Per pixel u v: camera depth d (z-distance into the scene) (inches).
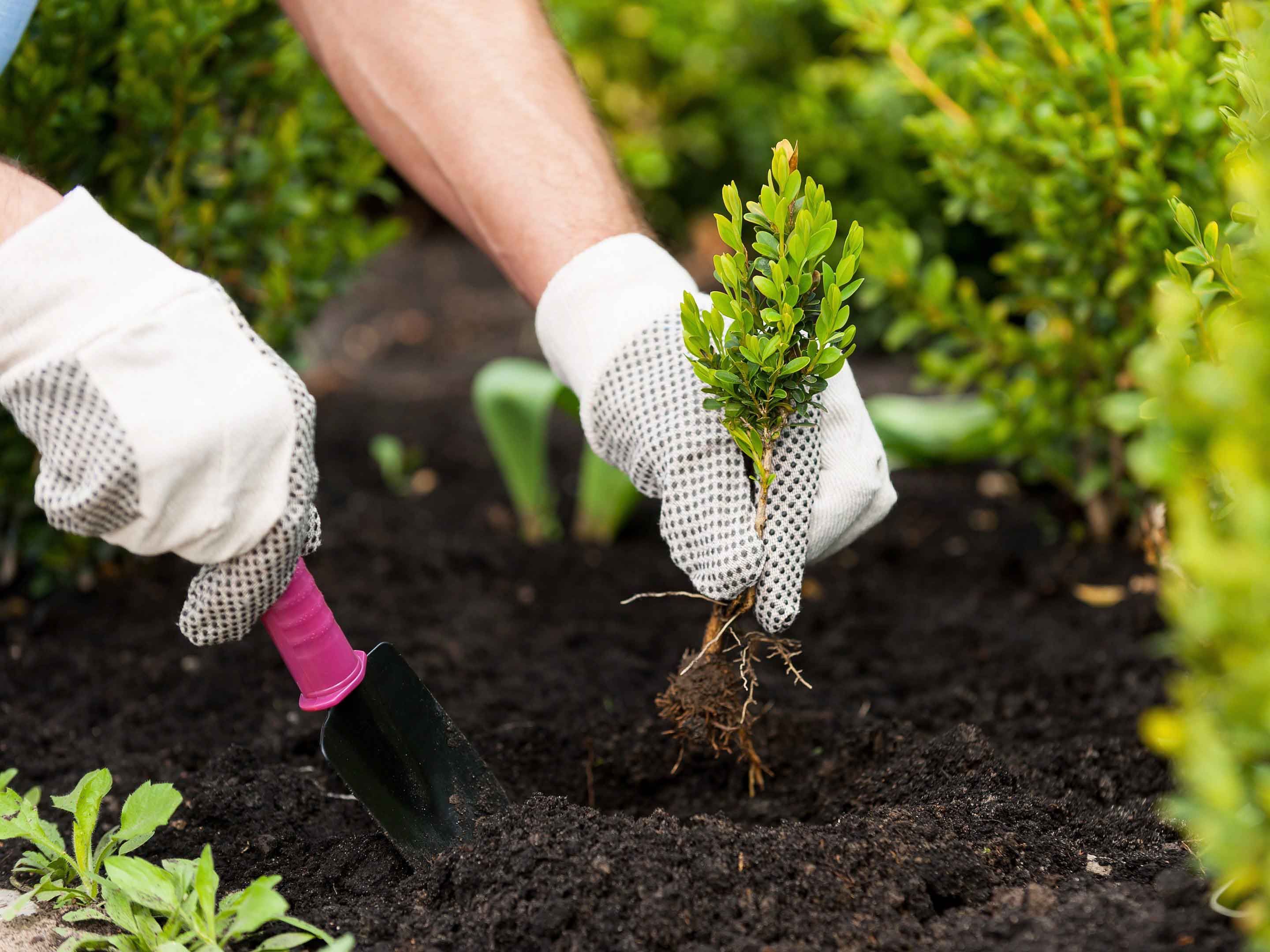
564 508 108.7
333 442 122.0
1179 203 44.2
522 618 86.8
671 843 45.6
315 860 52.4
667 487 45.5
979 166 76.9
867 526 50.3
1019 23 69.6
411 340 173.2
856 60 125.0
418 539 99.3
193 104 79.3
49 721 69.9
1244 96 42.2
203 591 43.0
